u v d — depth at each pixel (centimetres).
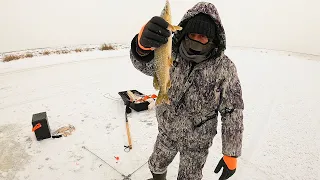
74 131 243
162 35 77
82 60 660
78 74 486
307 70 568
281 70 560
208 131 112
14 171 184
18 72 502
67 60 657
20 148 214
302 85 427
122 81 434
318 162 195
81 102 324
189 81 102
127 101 280
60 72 505
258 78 472
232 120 104
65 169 186
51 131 243
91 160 197
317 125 263
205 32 90
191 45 95
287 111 302
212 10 93
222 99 103
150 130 245
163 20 76
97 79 446
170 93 107
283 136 238
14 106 311
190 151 119
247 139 232
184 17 98
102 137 232
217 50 98
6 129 249
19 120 270
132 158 199
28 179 176
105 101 327
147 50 86
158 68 85
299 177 177
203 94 102
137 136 233
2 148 213
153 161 135
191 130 112
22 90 377
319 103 333
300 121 273
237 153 106
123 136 233
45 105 314
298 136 238
